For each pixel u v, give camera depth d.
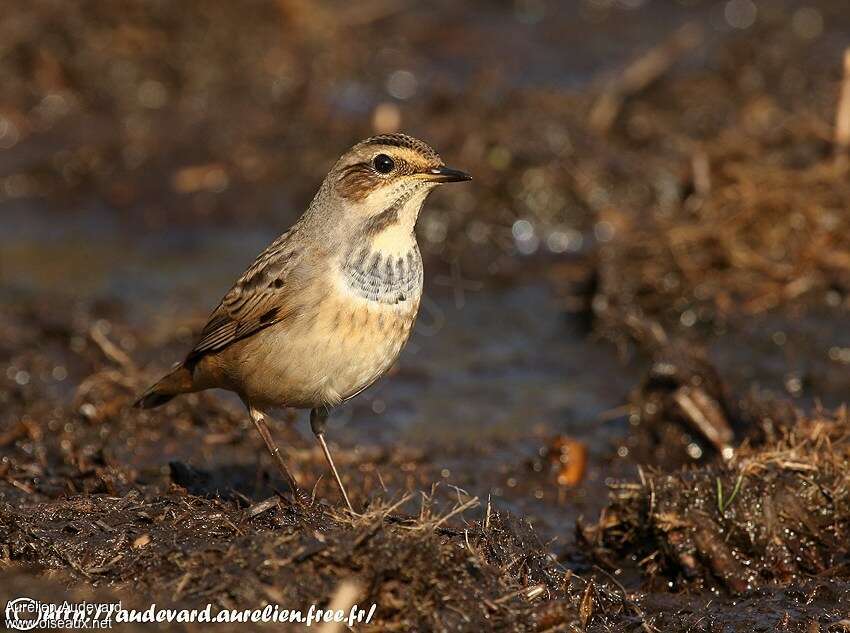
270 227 18.33
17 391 13.70
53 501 9.70
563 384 14.14
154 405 11.18
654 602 9.59
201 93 20.59
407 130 19.02
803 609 9.26
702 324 14.95
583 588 9.27
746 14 23.12
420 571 7.96
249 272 10.05
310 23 21.91
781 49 20.92
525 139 18.36
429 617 7.86
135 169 19.41
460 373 14.51
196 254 17.69
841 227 15.76
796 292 15.19
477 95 19.84
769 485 10.18
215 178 19.12
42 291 16.58
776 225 15.95
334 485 11.71
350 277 9.70
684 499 10.20
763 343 14.44
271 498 8.95
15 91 20.48
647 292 15.45
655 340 13.85
